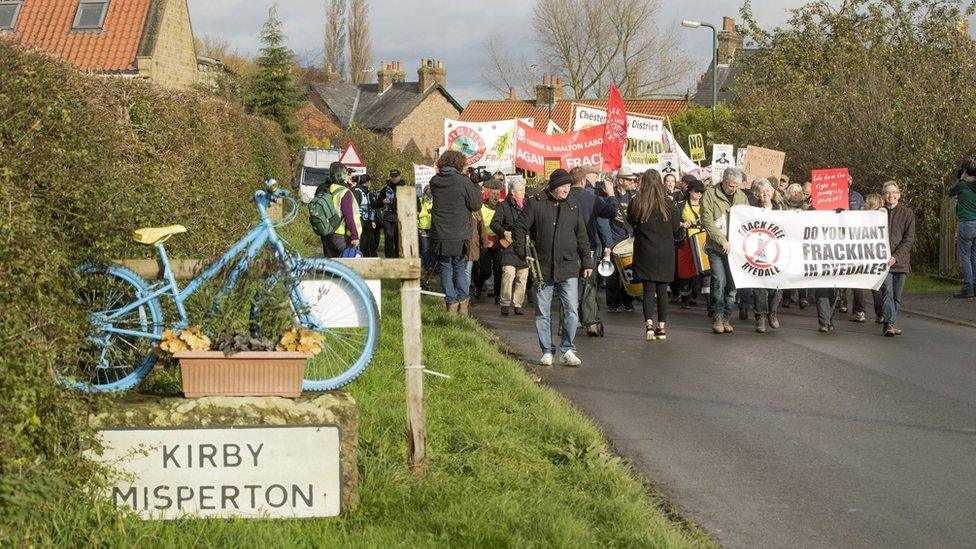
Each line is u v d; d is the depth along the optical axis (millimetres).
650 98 67438
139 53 29984
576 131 22625
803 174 24625
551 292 11047
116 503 5418
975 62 22047
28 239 4918
